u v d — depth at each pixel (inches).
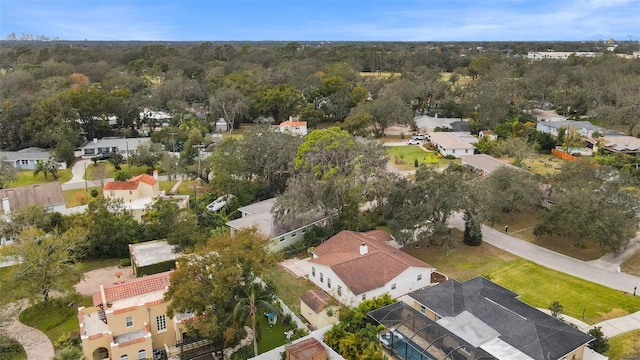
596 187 2127.2
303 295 1598.2
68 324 1569.9
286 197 2134.6
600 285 1791.3
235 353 1379.2
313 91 5280.5
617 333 1480.1
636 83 4581.7
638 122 4087.1
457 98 5378.9
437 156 3695.9
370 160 2267.5
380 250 1800.0
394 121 4475.9
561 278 1846.7
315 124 4758.9
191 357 1353.3
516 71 6333.7
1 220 2015.3
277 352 1295.5
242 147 2765.7
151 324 1389.0
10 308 1637.6
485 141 3791.8
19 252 1631.4
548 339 1273.4
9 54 7632.9
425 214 1971.0
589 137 3939.5
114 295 1417.3
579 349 1294.3
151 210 2279.8
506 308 1437.0
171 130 4079.7
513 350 1236.5
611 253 2059.5
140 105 4635.8
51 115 3880.4
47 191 2511.1
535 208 2566.4
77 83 5516.7
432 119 4842.5
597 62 6525.6
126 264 1991.9
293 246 2110.0
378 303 1486.2
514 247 2137.1
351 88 5418.3
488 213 2118.6
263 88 5216.5
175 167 3083.2
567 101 5078.7
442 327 1322.6
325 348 1296.8
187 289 1238.3
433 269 1765.5
